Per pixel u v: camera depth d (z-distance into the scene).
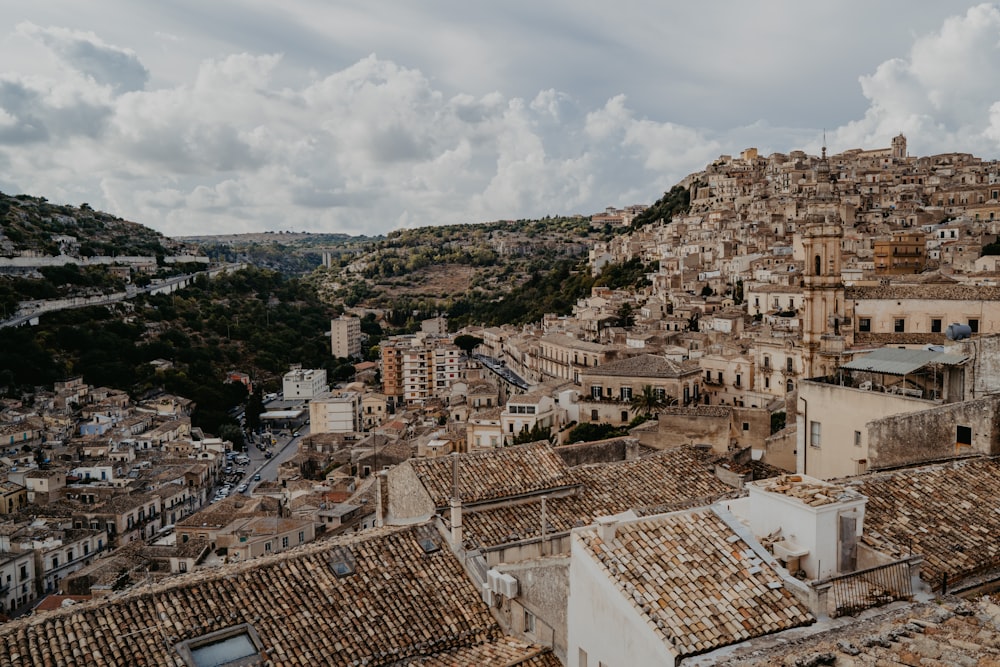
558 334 182.00
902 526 24.50
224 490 161.12
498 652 25.08
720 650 17.81
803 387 42.81
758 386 121.75
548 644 24.72
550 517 32.81
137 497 134.50
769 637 18.22
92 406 196.50
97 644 24.12
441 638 26.77
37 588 110.25
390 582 28.73
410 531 31.23
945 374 36.47
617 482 35.91
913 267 149.00
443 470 34.41
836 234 77.56
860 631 16.52
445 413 182.12
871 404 38.81
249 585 27.47
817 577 20.48
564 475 34.84
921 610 16.92
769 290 155.25
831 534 20.89
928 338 74.44
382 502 38.12
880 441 32.84
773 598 19.41
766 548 21.53
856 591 19.47
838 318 77.81
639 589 19.58
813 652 15.37
